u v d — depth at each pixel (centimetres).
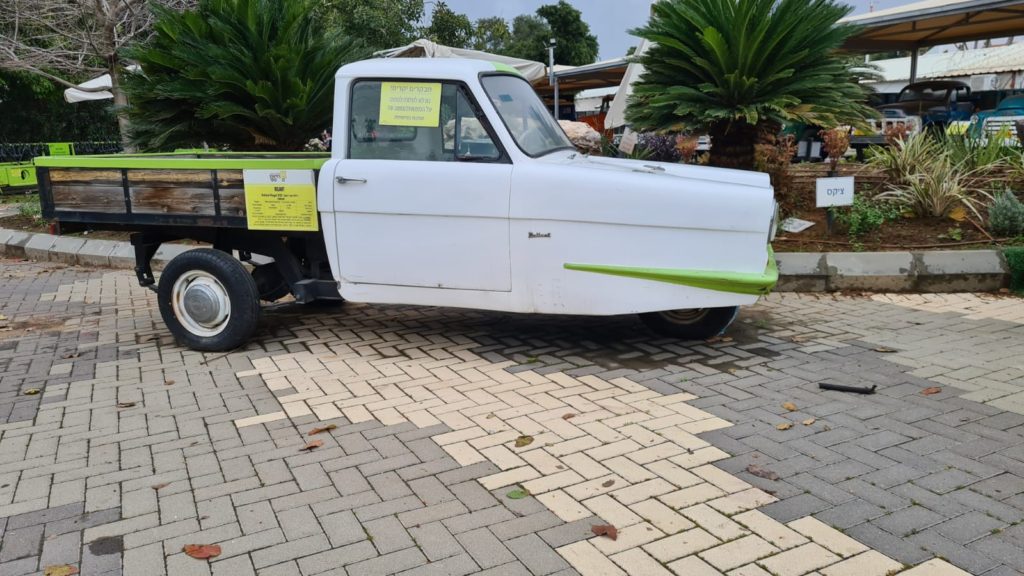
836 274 721
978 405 439
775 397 461
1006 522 316
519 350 570
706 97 771
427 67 530
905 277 716
